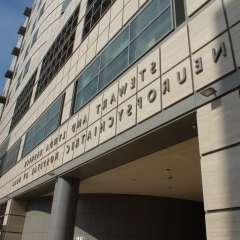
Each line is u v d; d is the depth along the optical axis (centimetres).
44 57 2792
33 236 2166
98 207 1881
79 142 1492
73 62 1945
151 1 1260
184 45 958
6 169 2947
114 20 1544
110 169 1427
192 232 1836
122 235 1788
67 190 1553
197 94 845
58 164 1659
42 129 2156
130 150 1170
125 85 1228
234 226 641
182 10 1030
